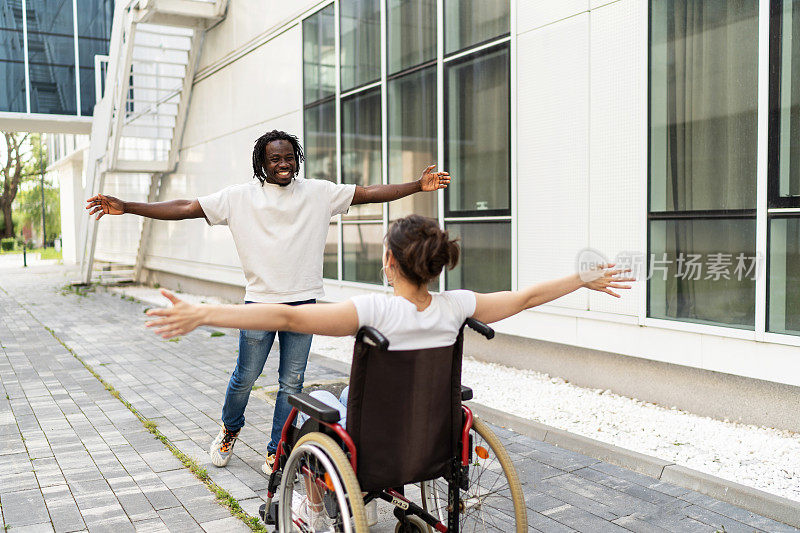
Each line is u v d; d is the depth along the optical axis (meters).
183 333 1.97
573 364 5.57
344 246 8.77
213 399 5.46
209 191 12.77
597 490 3.46
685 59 4.60
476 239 6.51
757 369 4.22
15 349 7.84
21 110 17.97
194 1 11.51
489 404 4.99
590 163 5.23
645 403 4.94
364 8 8.09
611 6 5.00
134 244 16.19
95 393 5.69
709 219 4.51
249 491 3.48
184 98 13.48
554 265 5.59
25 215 52.69
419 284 2.25
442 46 6.79
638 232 4.91
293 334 3.43
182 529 3.06
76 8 18.42
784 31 4.05
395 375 2.21
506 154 6.05
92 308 11.73
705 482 3.40
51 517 3.19
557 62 5.46
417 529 2.67
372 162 8.10
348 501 2.29
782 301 4.12
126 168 13.64
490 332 2.18
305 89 9.50
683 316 4.70
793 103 4.02
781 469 3.56
